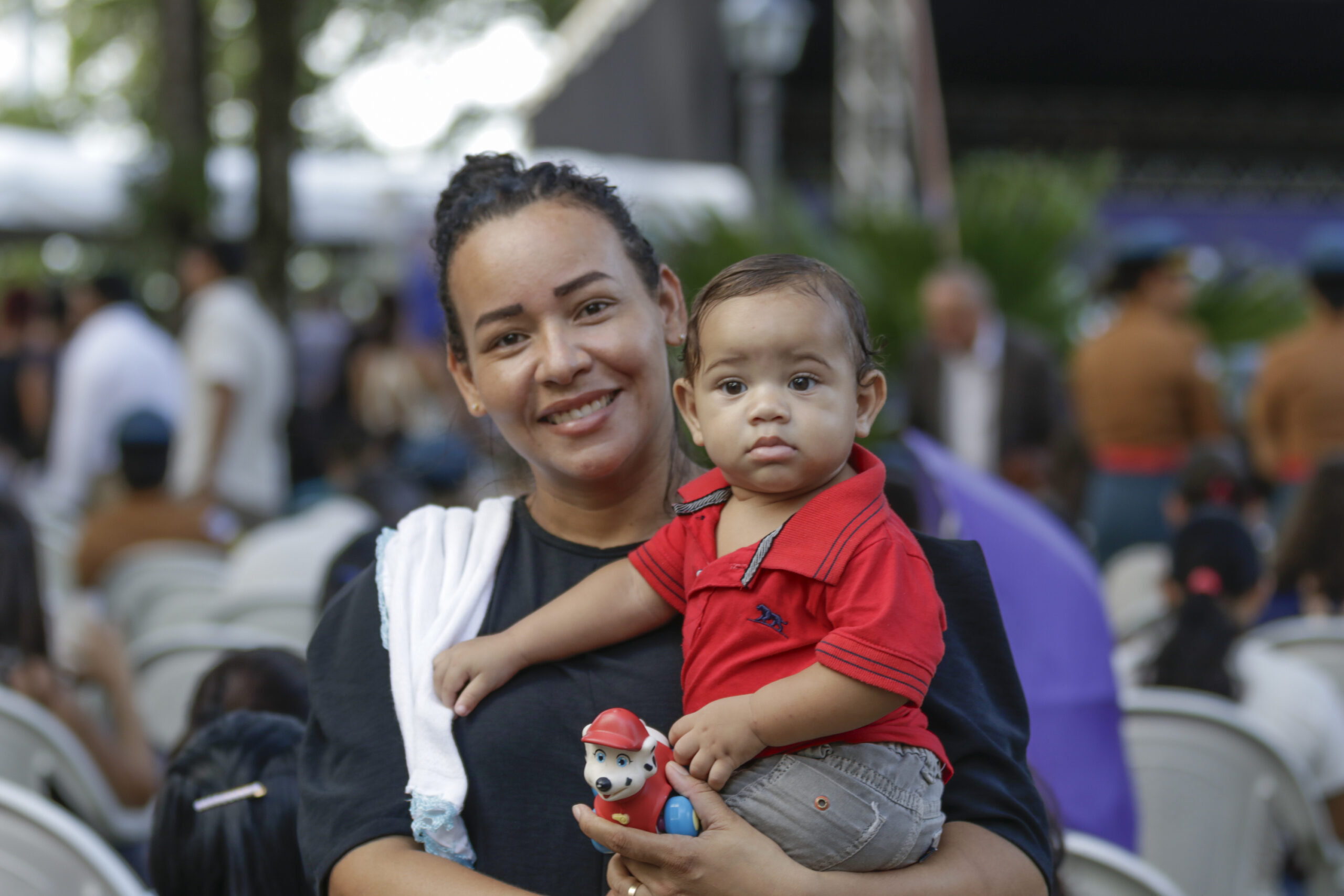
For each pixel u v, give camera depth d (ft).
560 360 4.98
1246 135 51.78
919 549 4.65
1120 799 7.61
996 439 19.93
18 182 42.04
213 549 16.42
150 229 30.04
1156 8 48.52
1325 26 49.06
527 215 5.10
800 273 4.65
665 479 5.43
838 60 38.55
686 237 30.35
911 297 30.35
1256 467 20.29
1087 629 7.68
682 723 4.49
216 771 5.85
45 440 29.35
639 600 4.93
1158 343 19.88
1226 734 8.96
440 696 4.96
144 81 66.69
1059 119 51.55
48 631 9.50
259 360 20.06
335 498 17.44
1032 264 31.42
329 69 67.72
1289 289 32.81
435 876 4.62
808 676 4.35
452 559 5.32
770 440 4.52
